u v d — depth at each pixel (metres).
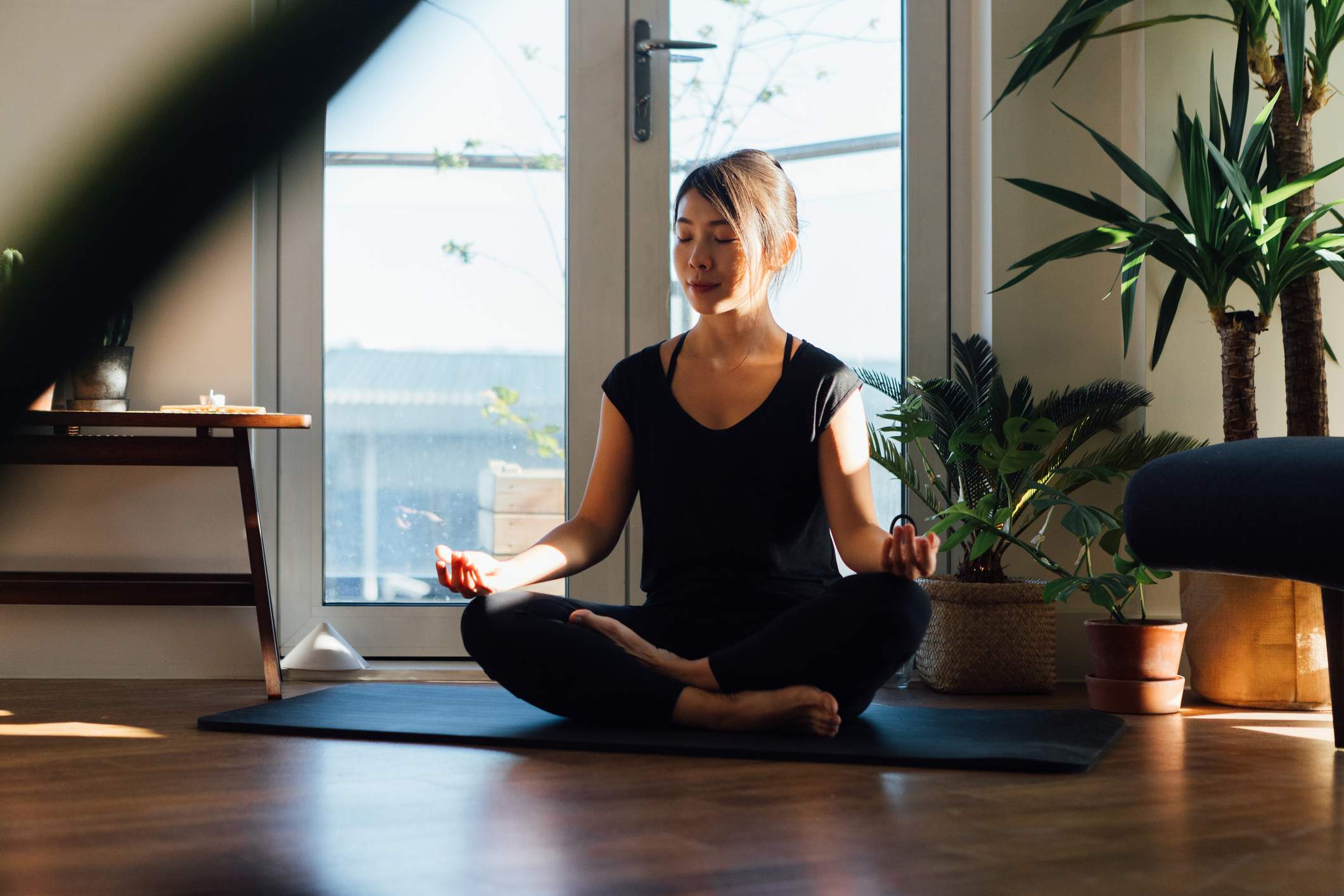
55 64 2.43
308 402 2.73
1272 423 2.67
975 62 2.86
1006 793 1.38
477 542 2.79
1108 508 2.70
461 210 2.78
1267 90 2.37
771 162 1.90
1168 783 1.46
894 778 1.46
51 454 2.33
